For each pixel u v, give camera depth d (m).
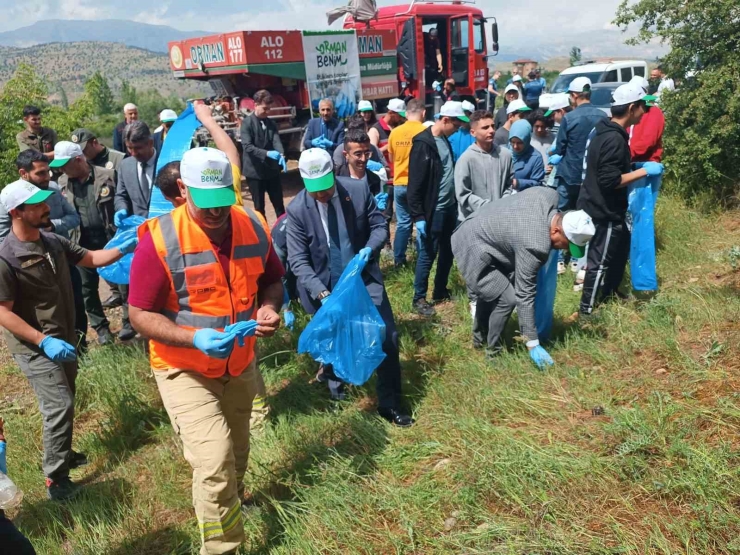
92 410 4.97
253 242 2.96
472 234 4.42
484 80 15.72
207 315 2.87
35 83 13.80
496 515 3.06
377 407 4.29
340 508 3.29
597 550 2.71
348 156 5.41
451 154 5.91
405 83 14.88
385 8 14.96
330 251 4.21
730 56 7.52
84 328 5.96
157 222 2.80
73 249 3.99
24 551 2.69
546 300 4.62
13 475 4.12
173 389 2.95
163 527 3.55
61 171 5.86
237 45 12.41
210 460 2.80
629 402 3.73
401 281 6.67
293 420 4.27
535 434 3.59
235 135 12.97
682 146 7.86
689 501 2.91
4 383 5.71
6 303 3.59
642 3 8.04
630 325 4.64
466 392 4.17
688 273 5.79
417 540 3.02
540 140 7.55
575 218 3.91
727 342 4.07
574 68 15.72
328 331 3.76
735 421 3.32
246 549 3.20
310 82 13.02
